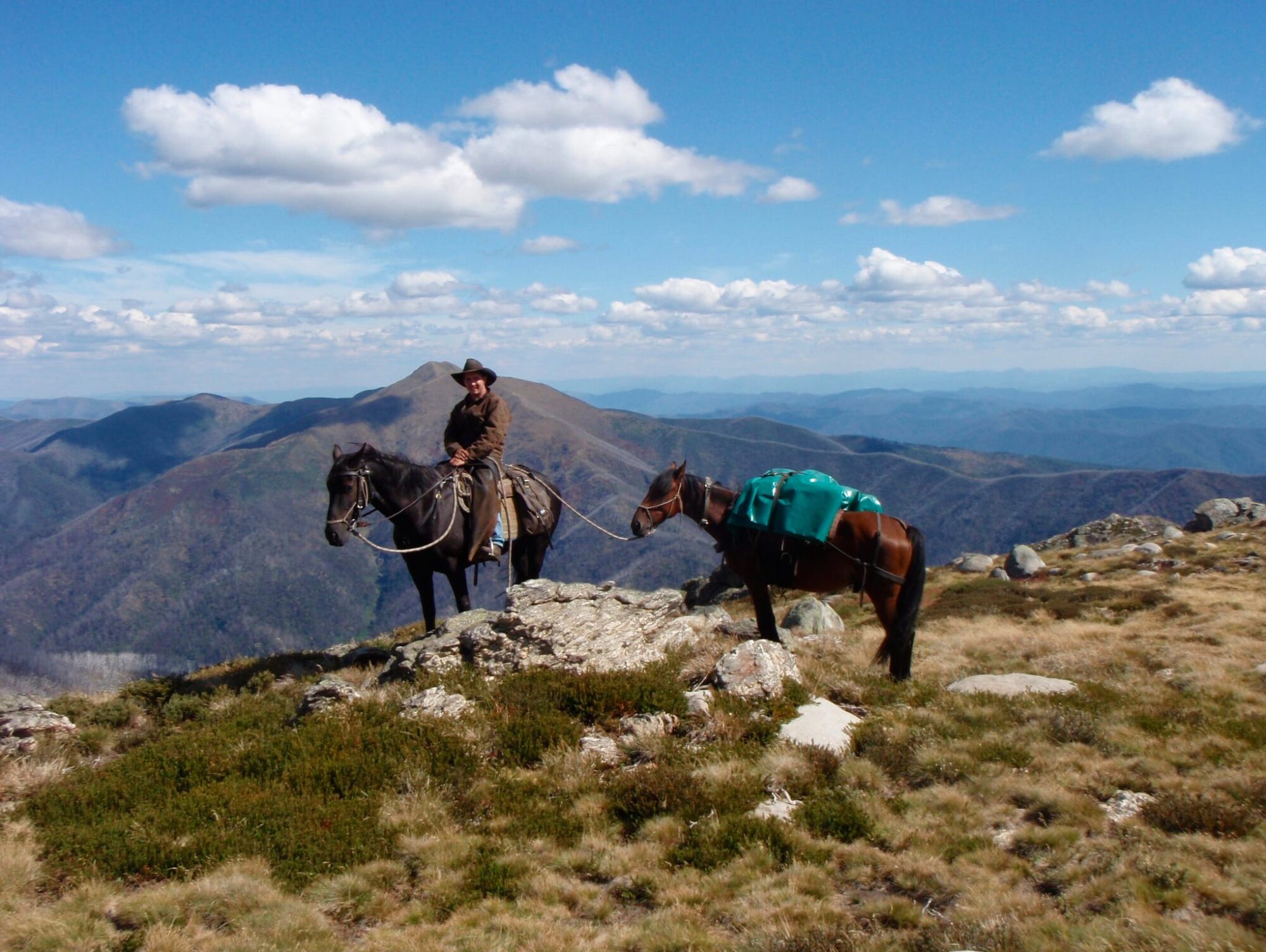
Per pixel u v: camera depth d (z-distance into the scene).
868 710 7.95
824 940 5.41
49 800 6.90
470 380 9.49
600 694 7.77
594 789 6.99
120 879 6.25
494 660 8.40
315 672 9.52
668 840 6.51
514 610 8.63
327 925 5.96
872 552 8.12
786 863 6.31
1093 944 5.20
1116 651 11.01
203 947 5.70
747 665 8.01
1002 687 8.55
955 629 13.47
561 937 5.83
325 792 6.96
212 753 7.37
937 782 7.00
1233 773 6.95
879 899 6.02
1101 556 20.52
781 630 11.82
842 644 10.21
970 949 5.29
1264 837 6.27
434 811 6.75
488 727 7.49
